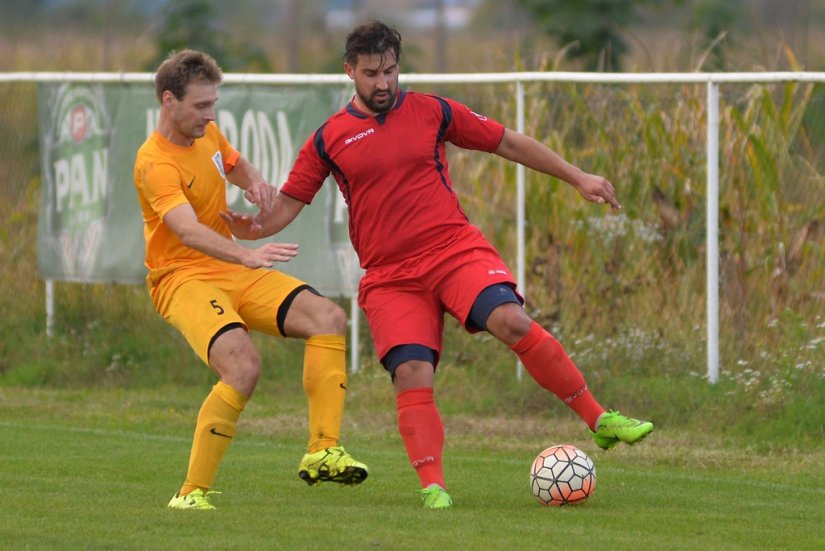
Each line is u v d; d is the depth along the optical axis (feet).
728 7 181.37
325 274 121.39
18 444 98.89
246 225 73.97
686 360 113.19
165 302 73.26
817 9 332.19
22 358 135.23
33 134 145.18
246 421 109.70
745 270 112.57
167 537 63.21
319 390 71.92
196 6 195.11
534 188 123.85
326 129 73.87
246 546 61.26
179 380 129.18
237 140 125.08
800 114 111.55
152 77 126.93
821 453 94.43
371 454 95.50
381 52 71.41
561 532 65.26
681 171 118.01
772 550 62.49
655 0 179.93
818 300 109.91
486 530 65.31
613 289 119.44
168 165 71.10
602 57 138.72
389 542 62.18
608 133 121.80
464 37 337.11
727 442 98.89
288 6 284.82
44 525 66.33
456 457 94.27
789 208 111.75
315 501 75.41
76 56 226.99
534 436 102.37
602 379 111.55
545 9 174.09
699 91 118.62
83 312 137.69
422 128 73.41
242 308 73.56
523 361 74.08
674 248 117.39
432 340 73.82
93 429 107.24
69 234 132.77
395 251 73.61
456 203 74.69
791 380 106.32
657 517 70.38
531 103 125.29
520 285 116.78
